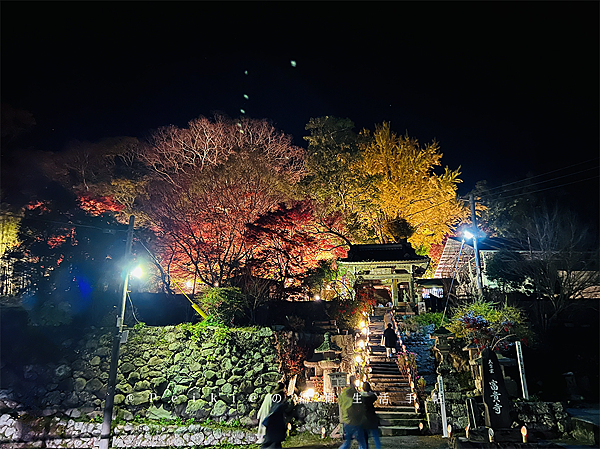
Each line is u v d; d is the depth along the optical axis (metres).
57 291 18.95
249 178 31.84
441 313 23.25
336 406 15.39
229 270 24.83
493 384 12.75
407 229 34.50
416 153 39.16
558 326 23.62
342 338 21.45
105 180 38.06
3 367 15.89
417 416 15.17
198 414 15.81
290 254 27.02
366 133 41.50
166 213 28.62
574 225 29.92
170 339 17.23
